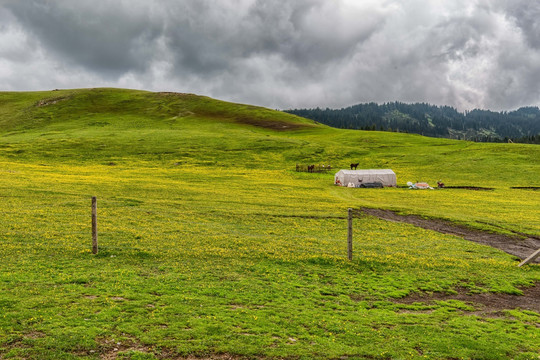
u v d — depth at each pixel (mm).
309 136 161375
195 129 159500
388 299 21188
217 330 14586
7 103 193750
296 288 21672
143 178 76062
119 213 40844
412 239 38875
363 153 126188
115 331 13922
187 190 62344
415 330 16281
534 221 50094
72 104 192500
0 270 20484
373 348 14156
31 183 55938
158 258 25766
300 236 37000
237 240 32750
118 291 18562
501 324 18031
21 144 116625
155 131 146125
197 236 33375
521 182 87812
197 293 19344
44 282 19094
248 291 20266
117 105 199000
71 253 25281
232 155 117250
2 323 13805
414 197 69938
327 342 14297
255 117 198750
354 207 56188
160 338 13609
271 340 14070
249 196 60812
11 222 32531
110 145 121062
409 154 122188
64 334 13289
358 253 31219
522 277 27375
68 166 94125
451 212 55844
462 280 25984
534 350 15211
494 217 52156
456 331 16609
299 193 69000
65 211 39438
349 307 19094
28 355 11875
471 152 119625
